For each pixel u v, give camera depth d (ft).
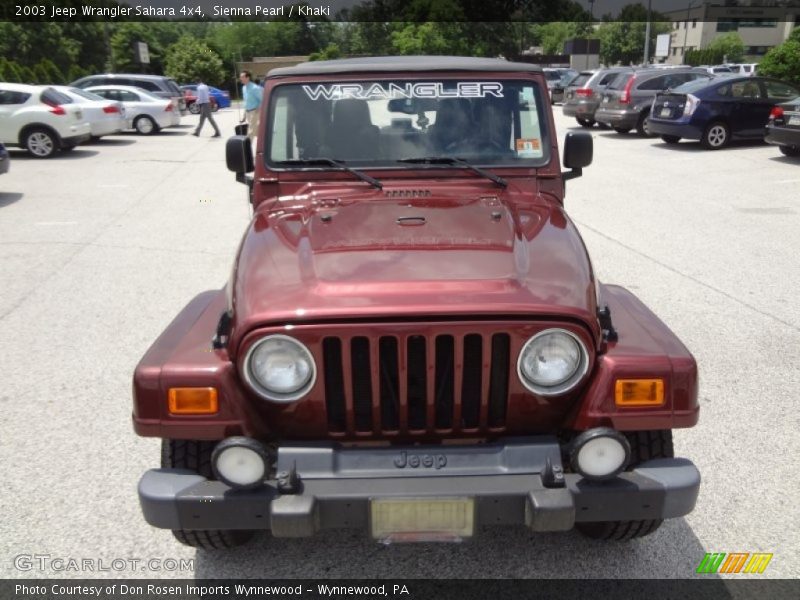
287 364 7.58
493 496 7.49
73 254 24.93
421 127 11.15
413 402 7.95
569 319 7.62
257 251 8.95
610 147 52.80
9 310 19.48
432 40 148.66
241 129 13.66
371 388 7.72
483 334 7.54
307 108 11.12
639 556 9.77
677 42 314.35
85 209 32.81
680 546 9.95
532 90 11.27
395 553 9.94
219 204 33.50
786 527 10.30
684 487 7.67
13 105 50.37
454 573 9.54
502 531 10.35
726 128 49.73
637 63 257.55
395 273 7.99
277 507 7.38
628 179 38.73
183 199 34.94
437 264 8.18
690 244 25.18
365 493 7.50
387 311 7.43
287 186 11.08
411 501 7.48
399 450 7.80
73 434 13.08
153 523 7.81
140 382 7.87
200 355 8.07
